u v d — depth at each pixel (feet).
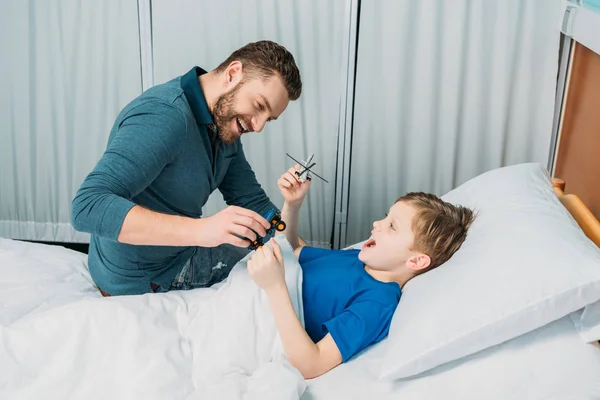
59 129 7.69
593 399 3.42
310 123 7.29
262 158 7.48
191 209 4.61
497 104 6.93
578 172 5.91
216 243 3.78
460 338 3.62
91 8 7.17
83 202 3.63
